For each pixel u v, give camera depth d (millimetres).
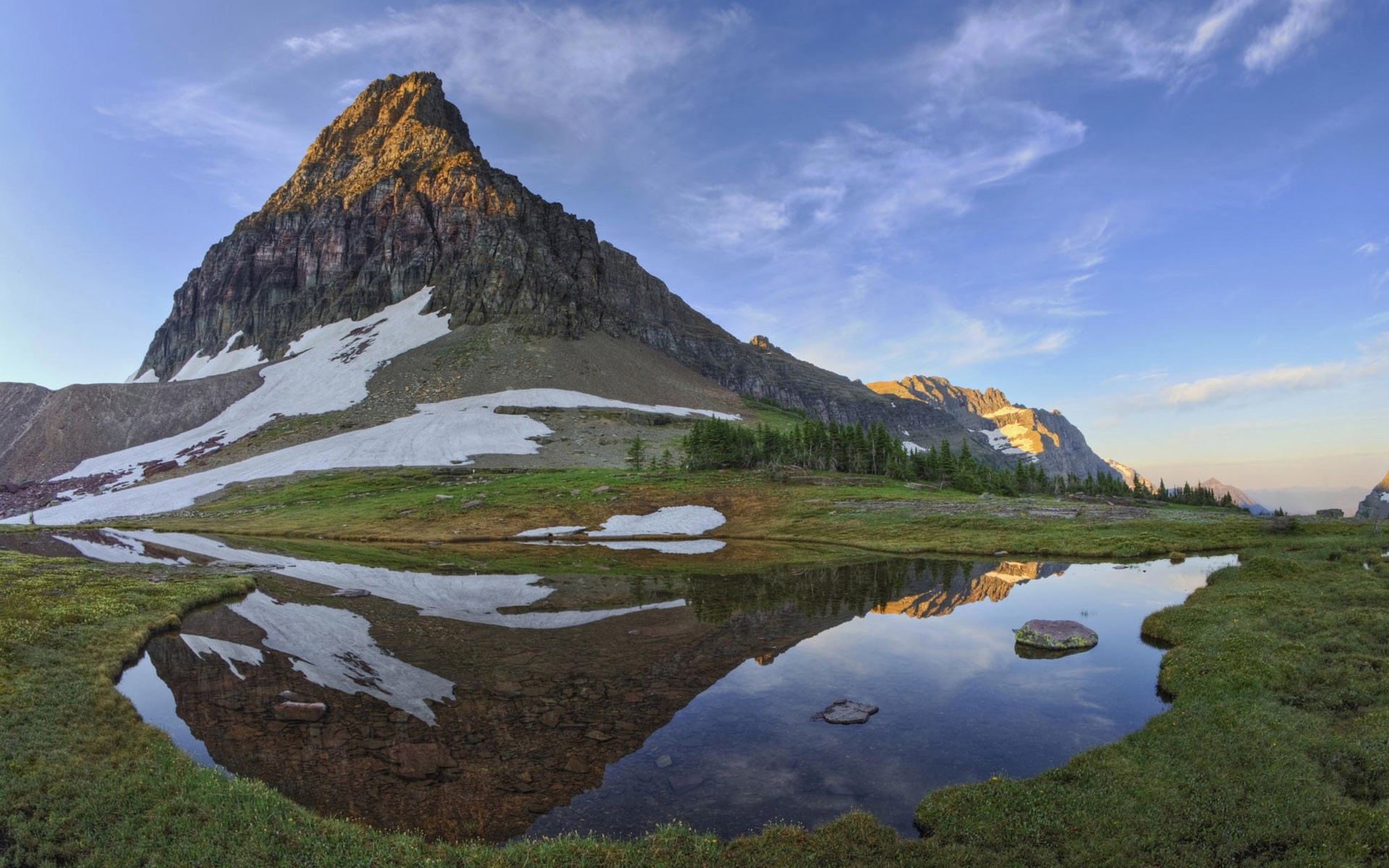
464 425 165500
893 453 125750
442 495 99688
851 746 17578
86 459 167625
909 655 26391
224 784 15242
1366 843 11484
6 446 176000
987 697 21156
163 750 17078
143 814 14031
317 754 17609
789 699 21375
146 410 189250
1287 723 16562
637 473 116125
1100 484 142875
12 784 14930
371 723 19875
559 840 12820
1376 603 26797
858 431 131500
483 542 74062
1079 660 25078
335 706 21328
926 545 60375
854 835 12695
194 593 38094
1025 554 54812
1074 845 12188
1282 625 25156
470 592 42000
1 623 26906
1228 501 135000
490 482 112000
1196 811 13023
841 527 72125
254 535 84562
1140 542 53906
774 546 65250
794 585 43188
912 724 19016
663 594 40719
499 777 16188
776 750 17406
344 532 83125
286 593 41875
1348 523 57062
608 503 90500
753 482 100938
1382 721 15852
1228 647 23000
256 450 155000
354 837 13117
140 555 61469
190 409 192625
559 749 17781
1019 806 13602
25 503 132375
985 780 15406
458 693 22516
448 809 14633
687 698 21703
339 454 141125
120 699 20703
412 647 28469
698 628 31609
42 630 27000
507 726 19547
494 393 194500
